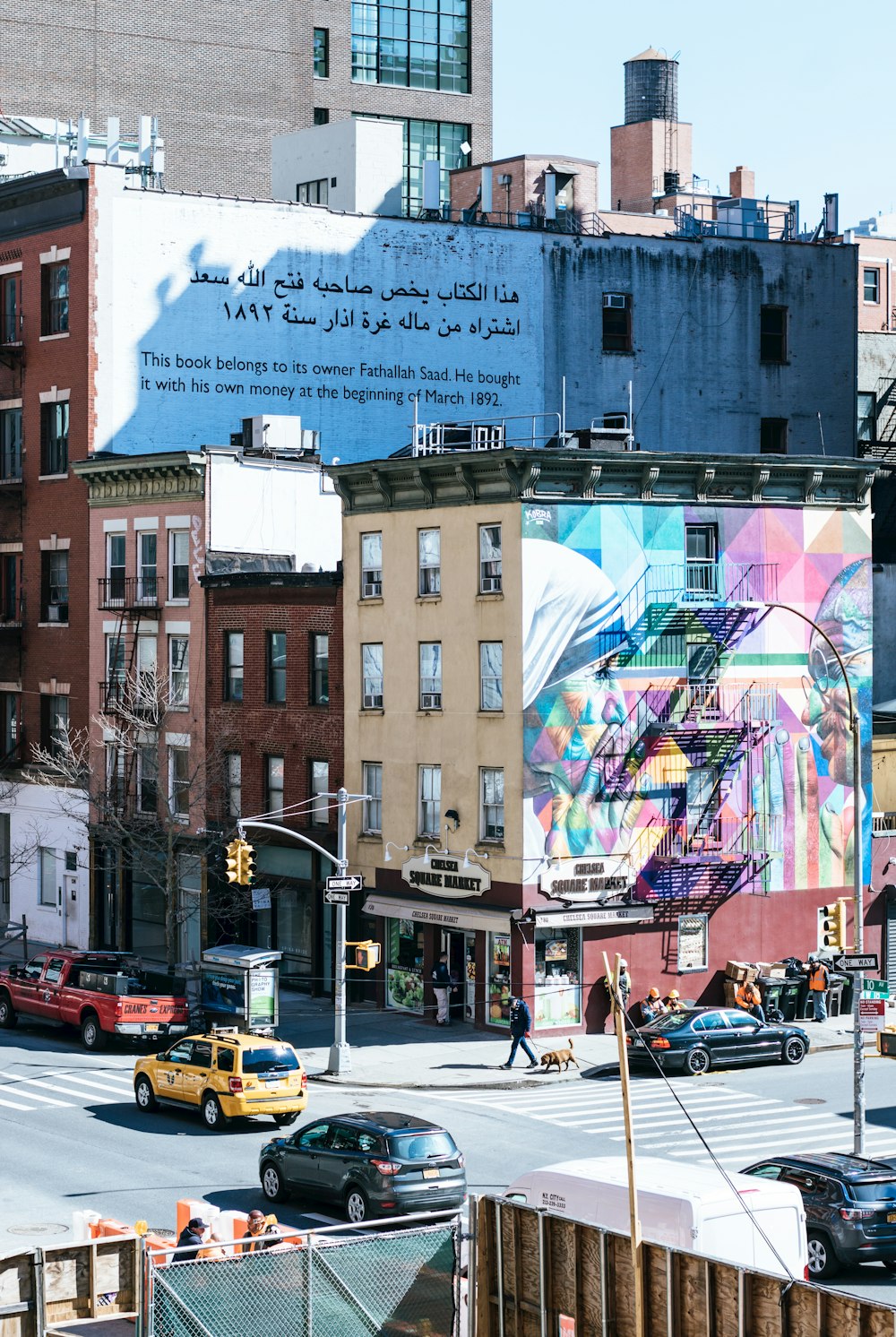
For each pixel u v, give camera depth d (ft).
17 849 225.76
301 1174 111.45
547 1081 151.53
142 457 203.62
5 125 262.06
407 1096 146.61
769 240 250.57
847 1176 99.96
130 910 209.56
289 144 266.16
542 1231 78.84
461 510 171.22
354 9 335.67
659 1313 74.74
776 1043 159.63
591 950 169.37
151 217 216.74
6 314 225.97
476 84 347.36
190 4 312.29
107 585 211.20
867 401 265.13
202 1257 79.51
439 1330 76.48
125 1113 140.26
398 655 178.29
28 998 174.60
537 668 165.68
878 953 186.19
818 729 180.55
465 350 234.58
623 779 169.78
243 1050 133.08
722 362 247.70
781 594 178.40
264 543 203.62
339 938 154.10
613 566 169.48
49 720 222.07
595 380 240.94
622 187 330.54
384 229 230.27
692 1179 87.76
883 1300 93.97
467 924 169.78
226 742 196.13
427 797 176.04
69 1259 81.25
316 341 226.79
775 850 178.09
